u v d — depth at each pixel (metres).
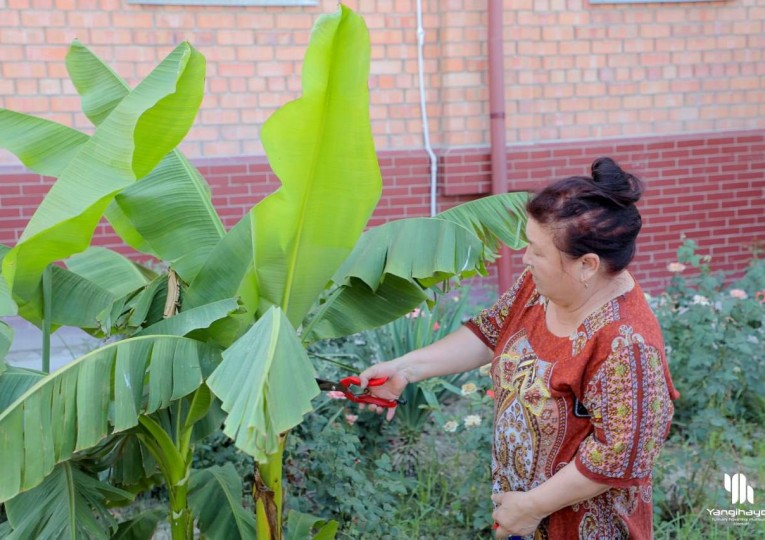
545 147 7.37
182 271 2.83
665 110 7.71
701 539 3.79
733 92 7.87
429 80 7.18
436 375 2.80
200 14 6.65
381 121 7.14
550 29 7.31
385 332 4.93
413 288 2.97
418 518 3.89
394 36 7.07
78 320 2.79
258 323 2.17
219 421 2.81
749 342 4.88
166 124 2.36
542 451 2.36
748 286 5.35
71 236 2.32
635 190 2.22
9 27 6.30
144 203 2.90
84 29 6.44
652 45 7.59
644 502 2.38
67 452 2.24
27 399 2.22
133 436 2.96
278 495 2.71
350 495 3.80
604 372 2.19
